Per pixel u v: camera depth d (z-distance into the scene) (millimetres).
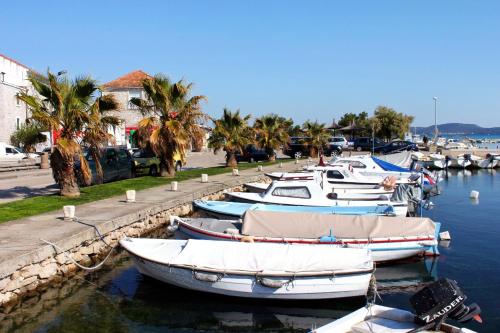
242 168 38031
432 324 8062
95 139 19312
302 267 11312
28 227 14172
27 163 39656
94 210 17266
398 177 27578
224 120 38500
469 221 21922
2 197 20828
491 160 52750
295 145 53031
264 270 11188
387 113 85125
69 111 18922
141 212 17328
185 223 14828
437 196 30062
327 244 13500
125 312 10961
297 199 19031
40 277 11805
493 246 17125
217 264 11531
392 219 14445
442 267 14531
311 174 21828
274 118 46938
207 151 72188
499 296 12086
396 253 14305
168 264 11570
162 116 27797
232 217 17344
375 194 21797
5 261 10586
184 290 11898
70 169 20078
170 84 27719
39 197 19750
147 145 28453
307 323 10641
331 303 11461
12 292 10930
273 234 13953
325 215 14328
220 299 11578
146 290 12250
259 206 17406
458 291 8102
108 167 26172
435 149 62344
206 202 18781
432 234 14508
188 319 10656
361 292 11242
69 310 10984
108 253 15070
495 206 26375
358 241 13930
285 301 11352
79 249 13719
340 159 31781
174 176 29578
